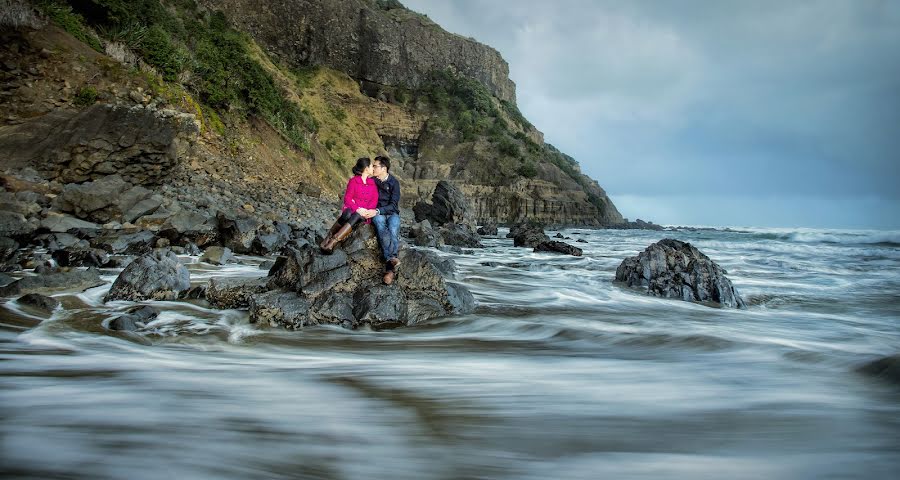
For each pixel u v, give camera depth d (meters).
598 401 3.92
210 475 2.52
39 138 14.84
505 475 2.65
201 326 6.20
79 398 3.59
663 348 5.92
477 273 13.08
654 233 53.38
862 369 4.84
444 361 5.20
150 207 13.79
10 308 6.25
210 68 29.72
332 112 71.06
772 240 35.69
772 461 2.85
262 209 19.45
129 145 15.69
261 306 6.43
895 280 12.91
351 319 6.71
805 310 8.97
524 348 5.90
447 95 89.81
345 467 2.70
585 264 16.22
